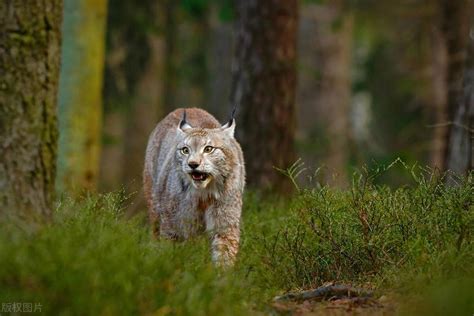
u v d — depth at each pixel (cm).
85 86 1992
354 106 4744
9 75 967
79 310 836
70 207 1123
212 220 1291
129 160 3170
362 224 1171
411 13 3130
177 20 3359
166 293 898
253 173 1983
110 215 1097
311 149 3312
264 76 1995
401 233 1146
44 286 853
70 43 1977
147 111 3150
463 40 2539
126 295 862
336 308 1013
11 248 884
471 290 932
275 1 1998
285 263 1183
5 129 965
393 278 1072
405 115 3959
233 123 1324
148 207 1455
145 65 3100
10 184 962
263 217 1491
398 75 3906
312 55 3781
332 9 3581
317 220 1226
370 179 1240
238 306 949
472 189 1148
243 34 2020
